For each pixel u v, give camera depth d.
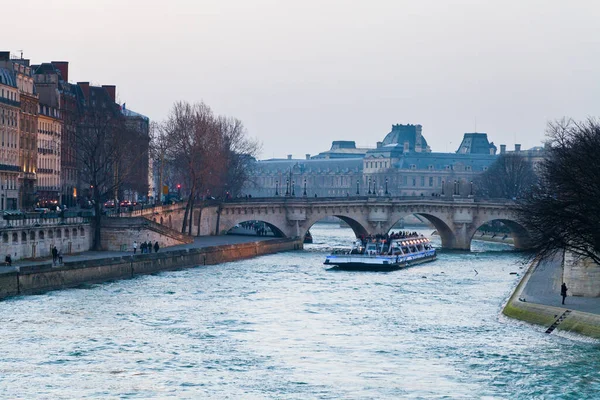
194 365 157.50
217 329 185.88
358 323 194.88
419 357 164.50
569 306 192.38
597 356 163.00
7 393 140.62
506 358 162.88
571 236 194.00
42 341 170.75
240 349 169.00
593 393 143.50
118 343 171.25
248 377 151.00
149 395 140.88
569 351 166.62
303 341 176.50
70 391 142.00
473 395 142.75
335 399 140.50
